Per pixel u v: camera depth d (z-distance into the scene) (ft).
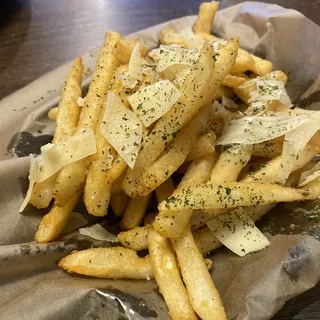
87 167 0.59
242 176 0.62
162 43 0.78
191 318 0.50
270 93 0.66
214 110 0.62
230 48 0.58
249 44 0.80
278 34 0.77
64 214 0.60
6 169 0.64
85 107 0.63
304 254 0.54
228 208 0.56
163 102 0.57
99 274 0.55
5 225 0.62
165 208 0.53
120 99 0.61
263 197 0.55
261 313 0.52
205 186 0.54
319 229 0.57
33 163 0.60
